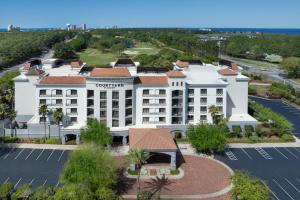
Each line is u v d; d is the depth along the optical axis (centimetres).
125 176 10644
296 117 18100
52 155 12181
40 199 8331
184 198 9438
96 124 12438
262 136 14350
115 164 10538
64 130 13062
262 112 16275
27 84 14488
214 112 13650
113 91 13288
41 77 14462
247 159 12231
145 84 13688
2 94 17750
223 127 13088
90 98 13375
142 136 11600
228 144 13500
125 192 9688
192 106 14212
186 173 10931
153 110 13862
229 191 9812
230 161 12012
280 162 12062
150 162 11575
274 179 10744
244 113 15512
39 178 10494
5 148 12681
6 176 10588
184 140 13562
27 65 15425
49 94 13638
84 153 9556
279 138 14225
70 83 13575
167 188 9962
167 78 13888
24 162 11600
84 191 8325
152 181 10356
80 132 12925
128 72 13600
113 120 13488
